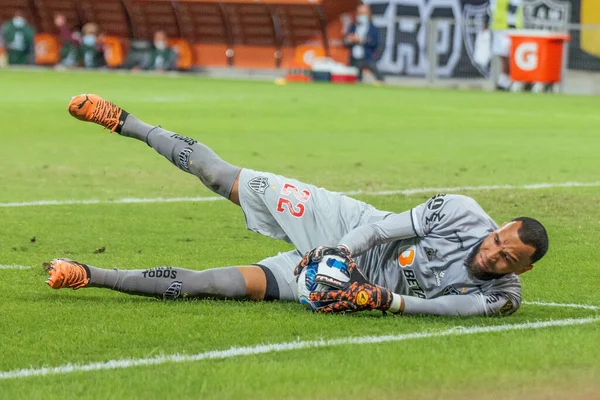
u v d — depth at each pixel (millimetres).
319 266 17547
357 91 92125
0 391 13453
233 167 19578
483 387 13750
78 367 14578
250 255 24062
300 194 18984
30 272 21281
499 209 31453
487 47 101750
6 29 122438
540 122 65250
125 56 122188
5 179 36281
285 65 116125
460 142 52188
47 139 50219
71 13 124875
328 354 15219
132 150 46125
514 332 16703
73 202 31516
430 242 17812
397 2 106750
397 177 38562
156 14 121000
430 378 14086
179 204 31594
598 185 37062
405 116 67750
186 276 18469
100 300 18594
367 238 17781
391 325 17047
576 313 18453
